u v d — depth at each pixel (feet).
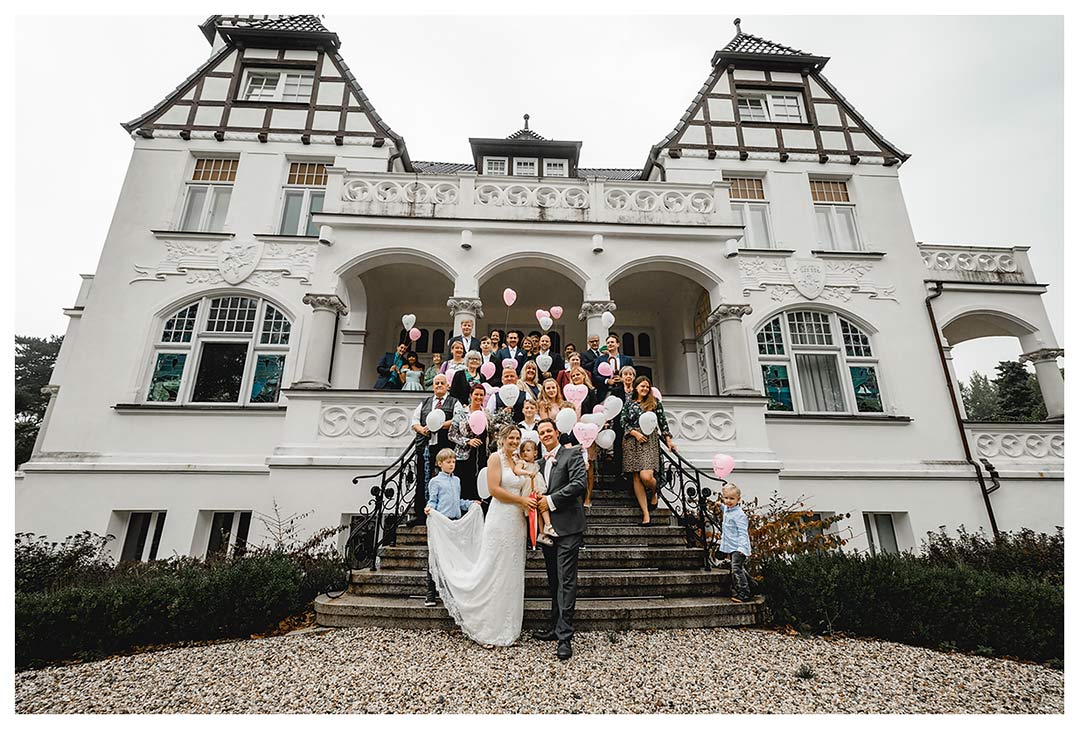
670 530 20.18
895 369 35.42
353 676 12.16
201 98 39.42
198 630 15.71
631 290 39.60
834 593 16.58
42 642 14.10
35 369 104.32
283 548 23.49
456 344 22.95
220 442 30.83
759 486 26.91
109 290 33.53
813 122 42.01
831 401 34.88
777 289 36.63
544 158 45.14
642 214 32.37
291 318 34.04
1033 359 37.22
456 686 11.63
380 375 29.40
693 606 16.17
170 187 36.81
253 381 32.91
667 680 12.19
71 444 30.12
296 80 41.60
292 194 38.22
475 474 19.49
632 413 21.40
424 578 16.89
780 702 11.46
